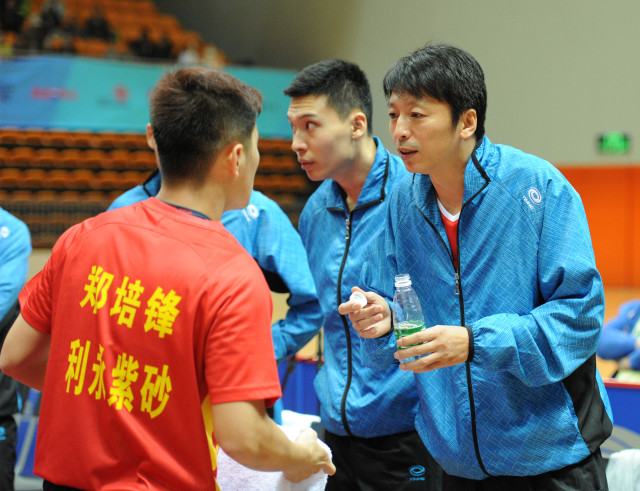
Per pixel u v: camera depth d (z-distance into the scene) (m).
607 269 12.25
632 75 10.74
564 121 11.23
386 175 2.35
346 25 12.70
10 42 12.38
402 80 1.70
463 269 1.81
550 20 11.16
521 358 1.64
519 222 1.74
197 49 14.03
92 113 10.75
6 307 2.90
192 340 1.31
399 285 1.67
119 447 1.32
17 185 11.10
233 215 2.34
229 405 1.28
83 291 1.40
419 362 1.60
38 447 1.43
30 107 10.36
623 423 3.08
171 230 1.38
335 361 2.41
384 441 2.33
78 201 11.06
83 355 1.38
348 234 2.38
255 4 14.70
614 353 3.86
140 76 11.02
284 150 12.77
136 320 1.33
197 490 1.32
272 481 1.59
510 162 1.76
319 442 1.54
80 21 14.15
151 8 15.69
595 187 12.15
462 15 11.64
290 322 2.41
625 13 10.70
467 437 1.80
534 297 1.77
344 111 2.31
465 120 1.72
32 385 1.59
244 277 1.34
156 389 1.32
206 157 1.40
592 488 1.75
